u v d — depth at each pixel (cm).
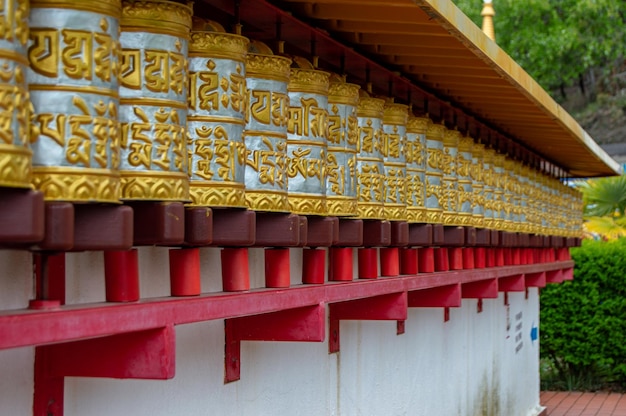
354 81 714
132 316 367
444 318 1020
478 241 942
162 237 374
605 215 2325
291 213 495
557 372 1962
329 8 544
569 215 1509
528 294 1552
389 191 679
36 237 296
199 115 423
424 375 945
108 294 384
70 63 322
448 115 891
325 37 584
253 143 472
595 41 3316
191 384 511
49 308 339
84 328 340
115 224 337
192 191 421
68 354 390
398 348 867
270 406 607
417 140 731
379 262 744
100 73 328
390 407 841
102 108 329
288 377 634
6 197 292
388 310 707
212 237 435
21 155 290
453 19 575
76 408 411
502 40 3250
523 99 854
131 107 371
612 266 1858
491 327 1253
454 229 848
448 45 636
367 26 588
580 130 1155
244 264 483
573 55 3428
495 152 1018
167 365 387
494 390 1262
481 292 1016
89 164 325
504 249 1130
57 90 320
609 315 1867
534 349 1605
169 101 377
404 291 708
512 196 1102
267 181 475
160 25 374
